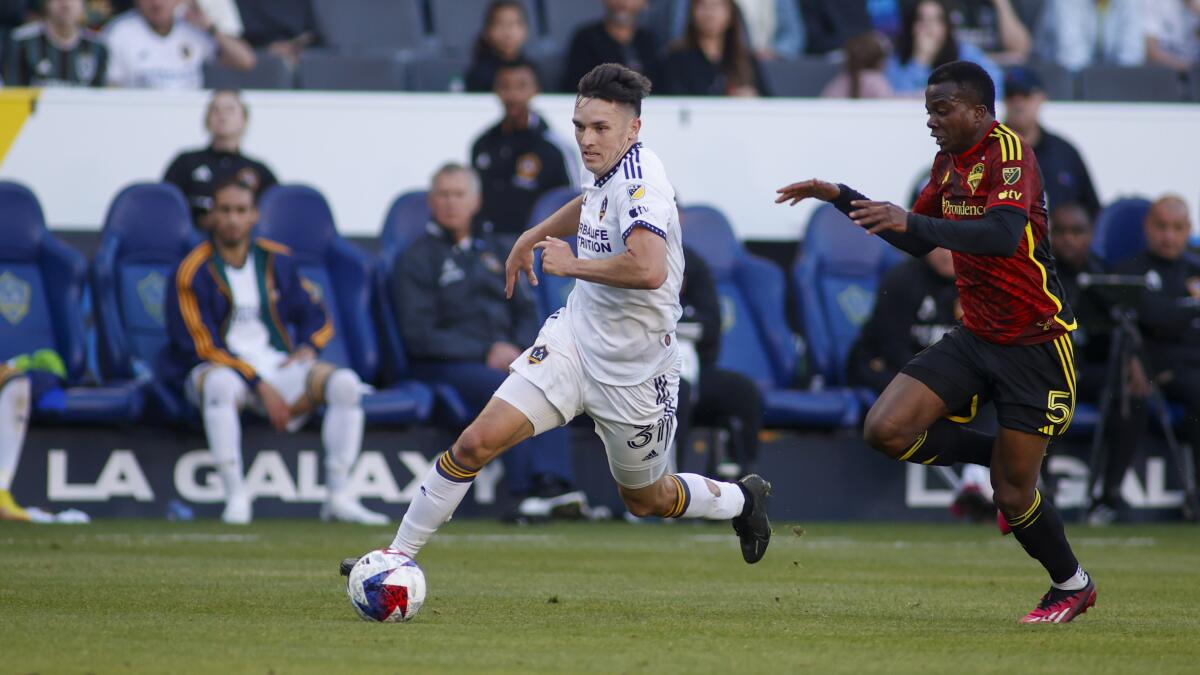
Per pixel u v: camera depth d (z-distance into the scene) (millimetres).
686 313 36031
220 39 43000
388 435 35844
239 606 17859
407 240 37906
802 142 41469
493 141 39844
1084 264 38844
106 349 35531
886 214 16188
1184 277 39594
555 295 37969
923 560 27172
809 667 13367
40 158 38344
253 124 39375
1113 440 38281
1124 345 37781
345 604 18250
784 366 38938
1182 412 39500
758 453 36250
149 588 19781
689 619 17297
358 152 39875
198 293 34188
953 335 17938
